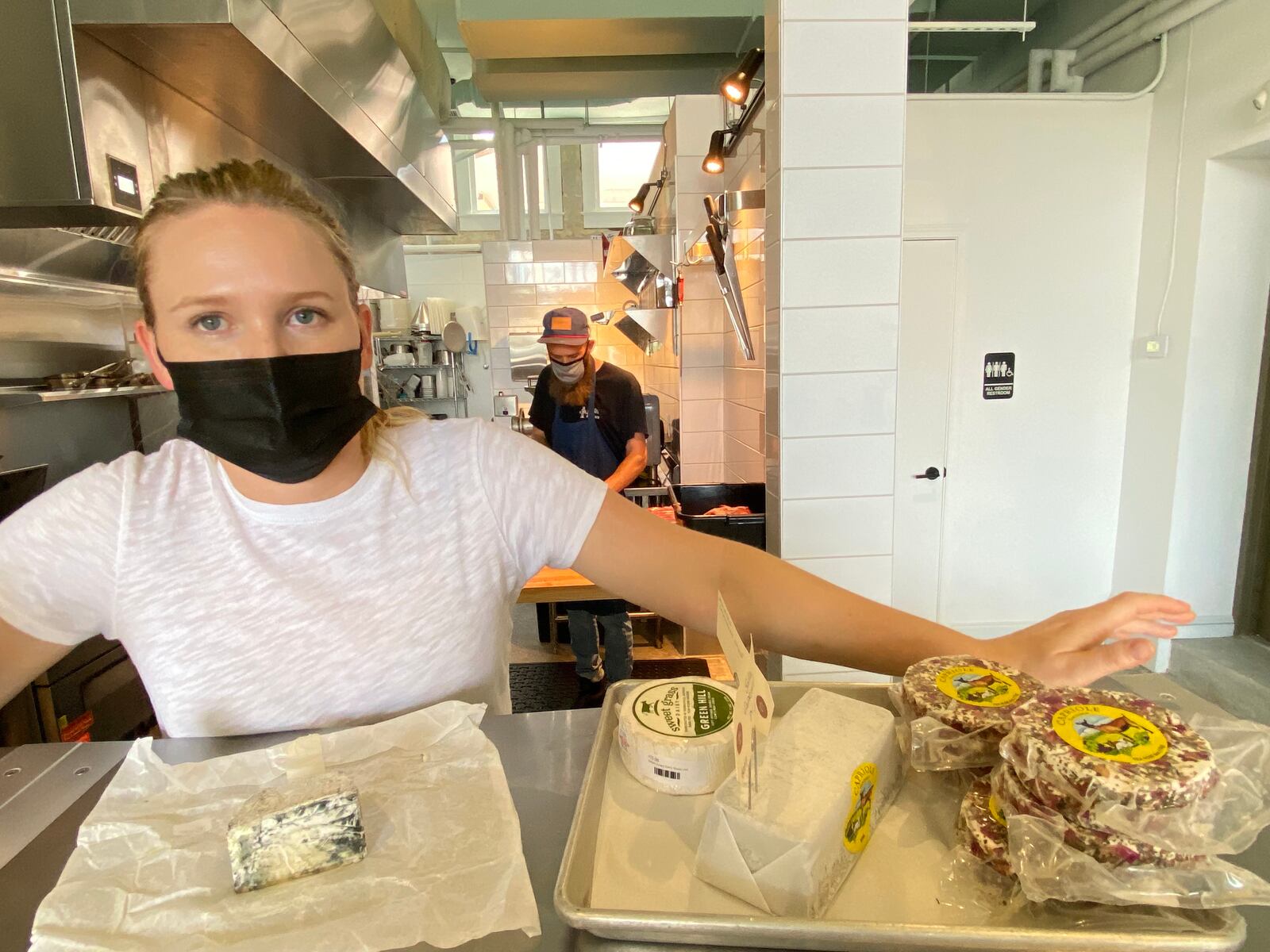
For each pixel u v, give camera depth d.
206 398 0.72
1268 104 2.28
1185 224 2.64
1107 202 2.81
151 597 0.74
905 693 0.62
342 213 2.67
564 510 0.88
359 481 0.82
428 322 5.79
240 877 0.48
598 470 2.65
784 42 1.59
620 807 0.59
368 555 0.79
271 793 0.52
